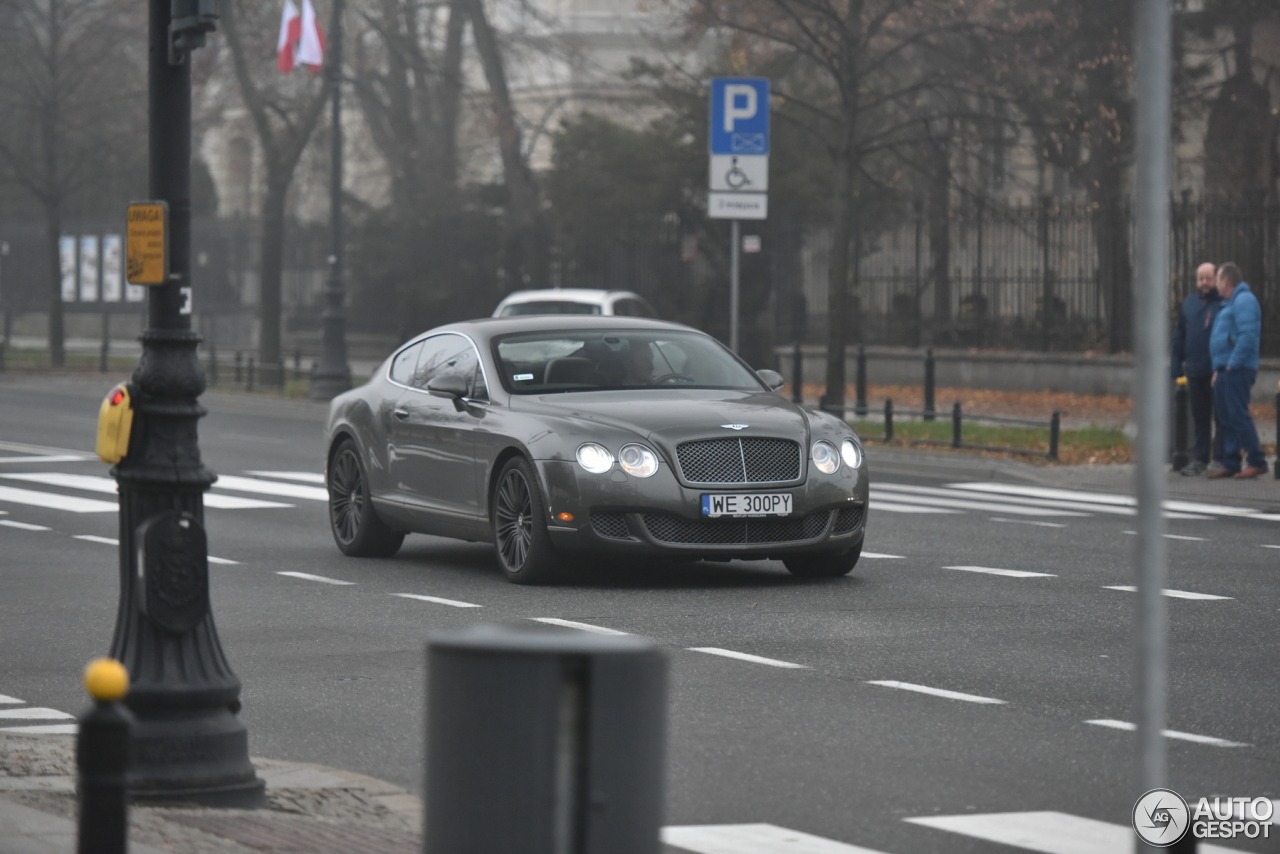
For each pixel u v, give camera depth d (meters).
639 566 45.84
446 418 45.22
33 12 160.88
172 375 22.31
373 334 167.50
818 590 41.19
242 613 38.06
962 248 127.94
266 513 58.41
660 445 41.03
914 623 36.28
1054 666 31.52
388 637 35.03
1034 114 106.56
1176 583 42.69
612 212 143.38
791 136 139.00
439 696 13.41
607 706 13.05
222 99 170.12
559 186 146.25
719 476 41.06
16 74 174.88
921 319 128.88
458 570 45.25
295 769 23.66
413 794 22.91
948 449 80.75
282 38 125.69
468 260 161.38
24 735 25.89
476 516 44.03
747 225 140.12
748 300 140.00
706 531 40.97
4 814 19.58
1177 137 138.62
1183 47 136.88
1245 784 23.08
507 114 152.12
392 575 44.22
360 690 29.88
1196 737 25.84
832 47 105.81
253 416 109.38
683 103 141.38
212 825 20.20
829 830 20.89
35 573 44.53
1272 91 145.12
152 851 18.20
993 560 46.91
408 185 165.75
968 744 25.45
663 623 36.34
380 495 47.34
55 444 86.06
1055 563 46.31
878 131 133.75
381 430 47.56
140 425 22.22
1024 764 24.25
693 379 45.69
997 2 109.12
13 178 162.38
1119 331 118.06
